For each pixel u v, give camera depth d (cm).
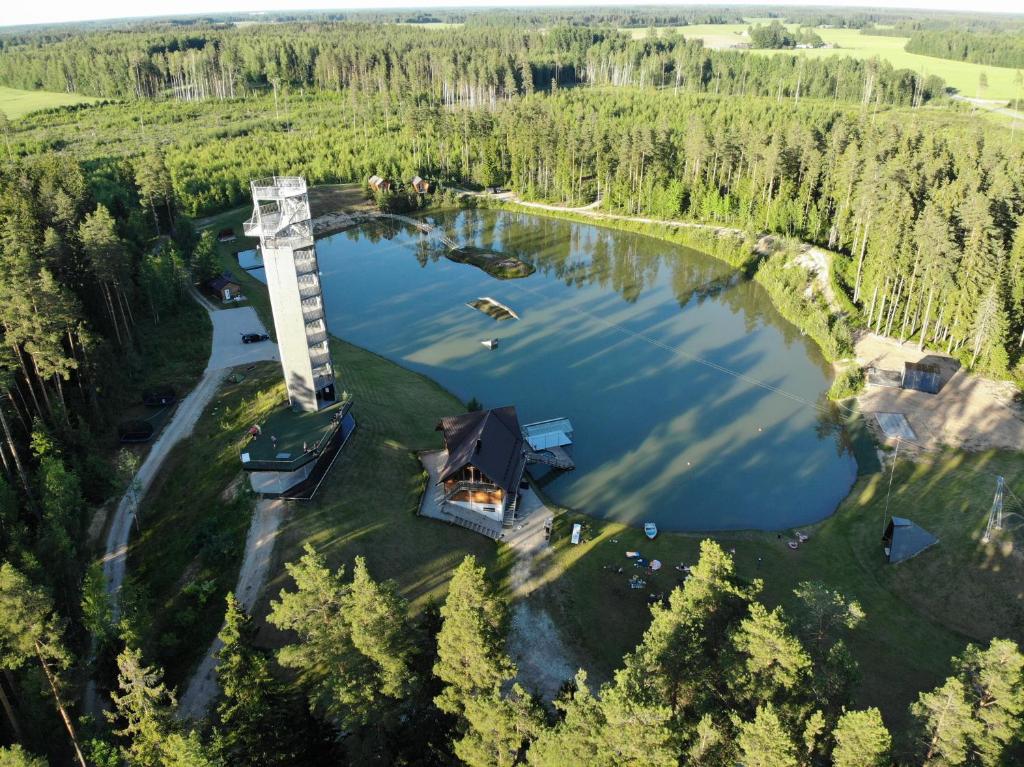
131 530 6569
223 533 6081
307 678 4856
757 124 19175
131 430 7738
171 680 5088
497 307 12556
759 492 7631
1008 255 9938
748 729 3312
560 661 5344
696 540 6731
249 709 3950
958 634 5559
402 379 9769
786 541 6719
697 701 3922
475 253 15312
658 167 17400
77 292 8719
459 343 11262
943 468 7556
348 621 4078
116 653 5034
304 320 7362
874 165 12375
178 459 7462
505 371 10338
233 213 16700
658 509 7325
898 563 6253
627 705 3269
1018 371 9231
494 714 3541
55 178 11025
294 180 7175
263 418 7769
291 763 4091
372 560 6122
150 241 12925
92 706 4822
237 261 14025
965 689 3528
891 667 5209
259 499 6606
